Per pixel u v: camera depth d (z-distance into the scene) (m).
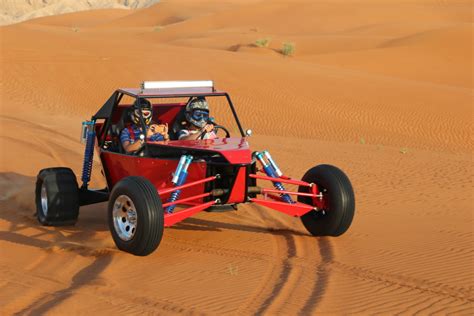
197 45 115.19
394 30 123.44
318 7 159.75
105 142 13.67
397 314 8.77
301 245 12.31
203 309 8.89
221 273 10.53
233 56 66.50
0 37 65.25
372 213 15.62
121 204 11.13
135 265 10.90
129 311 8.77
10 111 38.22
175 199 11.34
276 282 10.09
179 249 11.95
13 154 22.61
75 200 13.35
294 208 12.14
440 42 89.56
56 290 9.70
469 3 174.38
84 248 11.81
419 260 11.38
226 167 11.41
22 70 50.06
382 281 10.18
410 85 54.16
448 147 37.47
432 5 171.88
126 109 13.02
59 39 69.94
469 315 8.76
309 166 22.44
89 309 8.82
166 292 9.58
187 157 11.13
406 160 25.59
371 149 29.52
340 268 10.84
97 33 160.75
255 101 45.44
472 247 12.33
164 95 12.56
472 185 20.05
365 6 161.12
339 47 104.75
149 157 11.96
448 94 50.84
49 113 39.44
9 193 16.86
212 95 12.94
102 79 49.31
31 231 13.20
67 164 21.17
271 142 30.53
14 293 9.55
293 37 117.62
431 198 17.80
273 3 169.62
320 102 46.12
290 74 53.66
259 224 13.99
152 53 62.25
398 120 42.97
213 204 11.45
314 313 8.76
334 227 12.30
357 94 48.75
